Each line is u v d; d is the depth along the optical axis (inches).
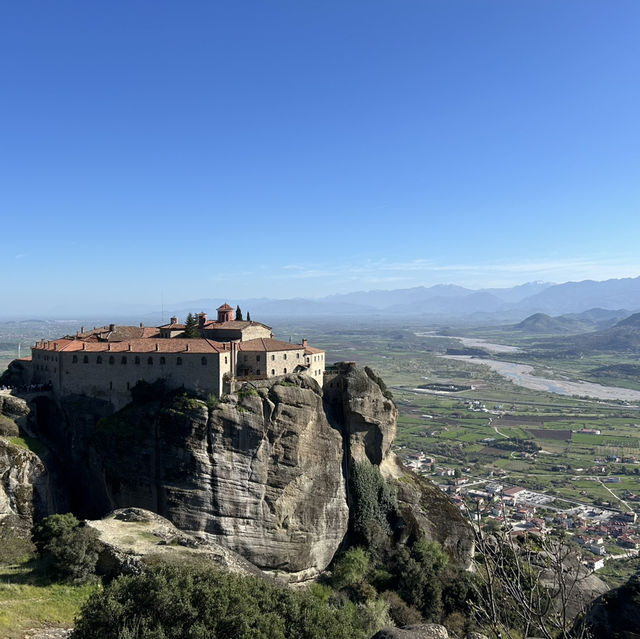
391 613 3346.5
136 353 3713.1
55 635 1621.6
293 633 1428.4
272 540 3454.7
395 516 4099.4
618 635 1482.5
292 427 3595.0
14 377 4190.5
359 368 4397.1
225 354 3651.6
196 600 1423.5
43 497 3366.1
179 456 3363.7
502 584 788.6
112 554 2167.8
